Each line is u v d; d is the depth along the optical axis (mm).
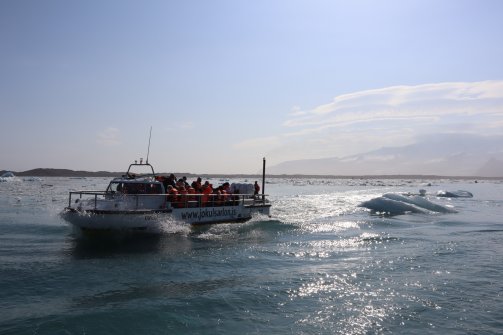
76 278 8898
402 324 6633
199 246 12773
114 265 10094
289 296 7910
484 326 6562
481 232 16844
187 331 6219
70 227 16172
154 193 14055
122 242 13086
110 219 12492
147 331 6176
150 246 12594
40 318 6527
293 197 43625
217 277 9195
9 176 106688
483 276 9508
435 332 6324
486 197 47031
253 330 6312
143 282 8688
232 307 7238
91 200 13547
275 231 16391
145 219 13188
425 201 28391
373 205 27062
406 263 10805
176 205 14453
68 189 54156
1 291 7922
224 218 16469
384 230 17359
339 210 26812
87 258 10828
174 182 15211
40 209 24609
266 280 8961
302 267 10242
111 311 6863
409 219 21938
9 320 6441
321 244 13586
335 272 9742
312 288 8445
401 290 8391
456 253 12188
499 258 11492
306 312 7098
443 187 92312
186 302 7414
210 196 15922
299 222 19156
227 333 6180
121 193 13781
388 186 96812
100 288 8242
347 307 7367
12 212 22625
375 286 8656
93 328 6207
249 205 17984
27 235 14359
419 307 7406
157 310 6973
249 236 15039
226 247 12711
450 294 8156
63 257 10930
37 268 9680
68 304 7250
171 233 14094
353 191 63281
